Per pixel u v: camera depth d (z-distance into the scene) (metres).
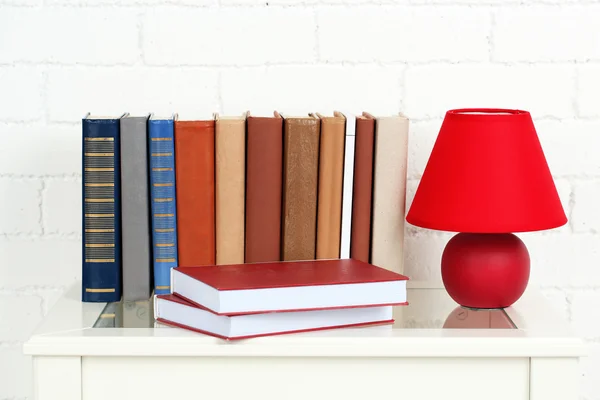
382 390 0.97
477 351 0.95
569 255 1.40
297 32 1.34
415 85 1.36
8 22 1.32
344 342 0.95
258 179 1.12
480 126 1.04
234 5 1.33
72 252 1.37
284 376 0.97
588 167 1.38
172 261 1.11
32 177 1.35
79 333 0.97
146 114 1.35
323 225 1.13
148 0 1.32
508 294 1.07
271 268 1.05
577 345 0.95
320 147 1.12
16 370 1.39
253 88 1.35
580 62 1.36
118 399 0.96
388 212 1.15
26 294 1.38
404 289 0.99
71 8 1.32
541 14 1.35
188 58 1.34
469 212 1.02
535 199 1.03
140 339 0.95
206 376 0.96
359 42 1.35
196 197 1.10
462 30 1.35
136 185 1.09
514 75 1.36
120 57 1.33
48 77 1.33
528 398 0.97
